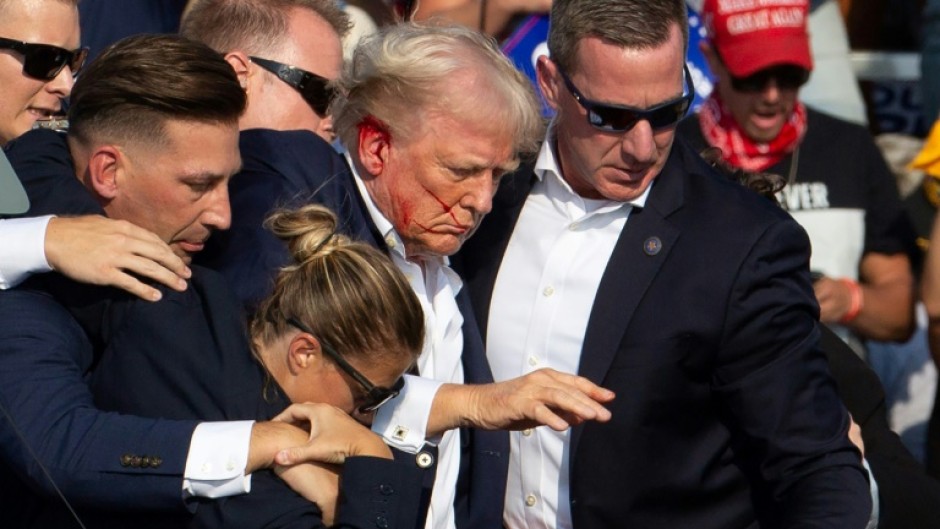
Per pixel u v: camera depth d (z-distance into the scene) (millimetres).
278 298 10484
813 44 19109
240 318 10594
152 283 10609
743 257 11789
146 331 10430
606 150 11875
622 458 12008
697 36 18234
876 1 21375
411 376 11391
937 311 16453
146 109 10555
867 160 17188
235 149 10938
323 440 10125
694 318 11812
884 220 17188
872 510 12109
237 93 10820
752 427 11883
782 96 16422
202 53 10719
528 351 12453
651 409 11953
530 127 11562
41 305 10461
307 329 10258
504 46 17172
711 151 13672
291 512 9984
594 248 12359
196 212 10852
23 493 10711
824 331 14664
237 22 12797
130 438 9938
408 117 11344
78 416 10016
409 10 16031
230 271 11148
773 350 11812
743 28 16297
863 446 13828
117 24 16031
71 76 13156
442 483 11930
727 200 12133
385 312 10195
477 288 12719
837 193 17031
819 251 16969
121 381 10398
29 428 10000
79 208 10727
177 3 16297
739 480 12289
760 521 12367
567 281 12367
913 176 18453
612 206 12289
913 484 13891
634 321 11984
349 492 10086
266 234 11234
